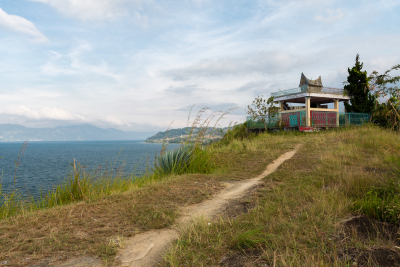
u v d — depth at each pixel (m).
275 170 10.08
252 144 17.44
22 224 4.48
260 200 5.94
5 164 49.84
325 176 7.93
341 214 4.45
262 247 3.40
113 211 5.28
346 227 3.85
